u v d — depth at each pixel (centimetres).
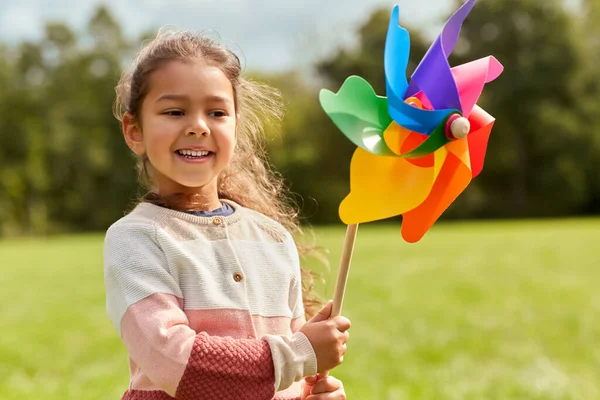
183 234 184
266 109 235
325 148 2789
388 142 174
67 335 551
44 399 386
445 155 175
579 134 2766
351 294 708
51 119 2917
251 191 227
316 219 2741
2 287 852
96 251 1380
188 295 177
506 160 2856
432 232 1672
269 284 190
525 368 442
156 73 187
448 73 172
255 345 169
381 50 2830
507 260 980
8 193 2795
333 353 176
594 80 2819
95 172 2925
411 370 429
